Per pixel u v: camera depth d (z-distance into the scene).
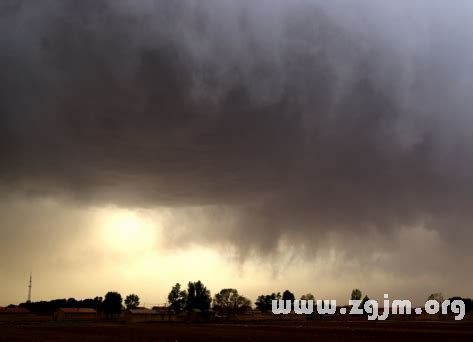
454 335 73.75
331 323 139.38
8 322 171.38
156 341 66.94
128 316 183.00
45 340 68.25
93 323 160.62
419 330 89.88
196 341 66.94
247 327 115.19
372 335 75.94
